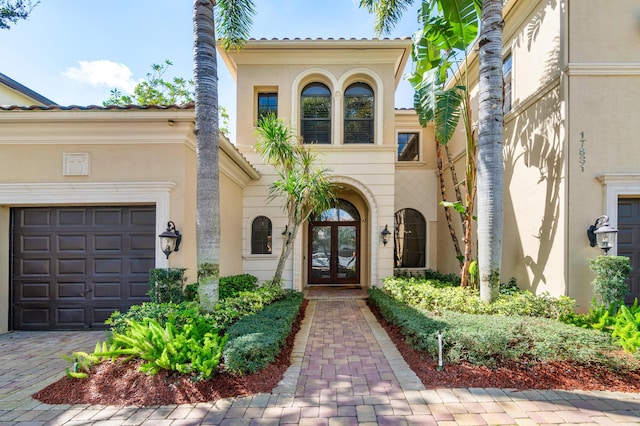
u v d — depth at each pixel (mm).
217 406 3227
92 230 6020
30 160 5746
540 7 6406
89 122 5566
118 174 5750
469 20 6301
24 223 6055
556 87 5918
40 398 3453
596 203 5570
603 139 5625
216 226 4863
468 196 6609
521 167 6957
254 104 9531
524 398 3367
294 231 7477
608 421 2982
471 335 4004
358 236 11227
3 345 5219
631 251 5746
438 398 3389
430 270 11125
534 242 6465
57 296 6004
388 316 6098
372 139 9594
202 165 4805
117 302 5973
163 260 5676
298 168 8508
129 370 3723
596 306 5184
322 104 9695
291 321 5375
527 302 5281
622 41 5656
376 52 9297
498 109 5465
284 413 3129
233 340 3926
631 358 3760
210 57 4934
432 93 6516
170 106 5391
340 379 3857
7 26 7434
